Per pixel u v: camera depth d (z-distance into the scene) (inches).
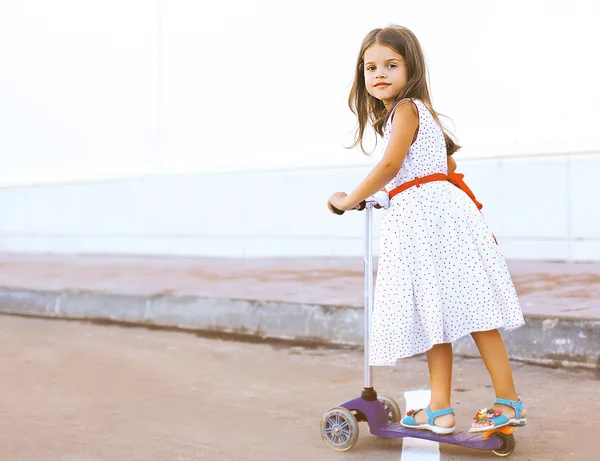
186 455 85.0
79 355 143.7
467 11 241.0
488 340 84.4
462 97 241.8
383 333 85.6
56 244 331.3
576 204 226.1
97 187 319.6
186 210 297.7
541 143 230.8
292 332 157.2
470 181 239.6
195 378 123.8
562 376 119.6
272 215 278.5
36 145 338.0
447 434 83.7
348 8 264.8
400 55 88.4
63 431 94.7
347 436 85.5
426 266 83.9
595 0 224.1
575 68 227.1
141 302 181.5
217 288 187.5
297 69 274.5
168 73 302.7
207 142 294.2
